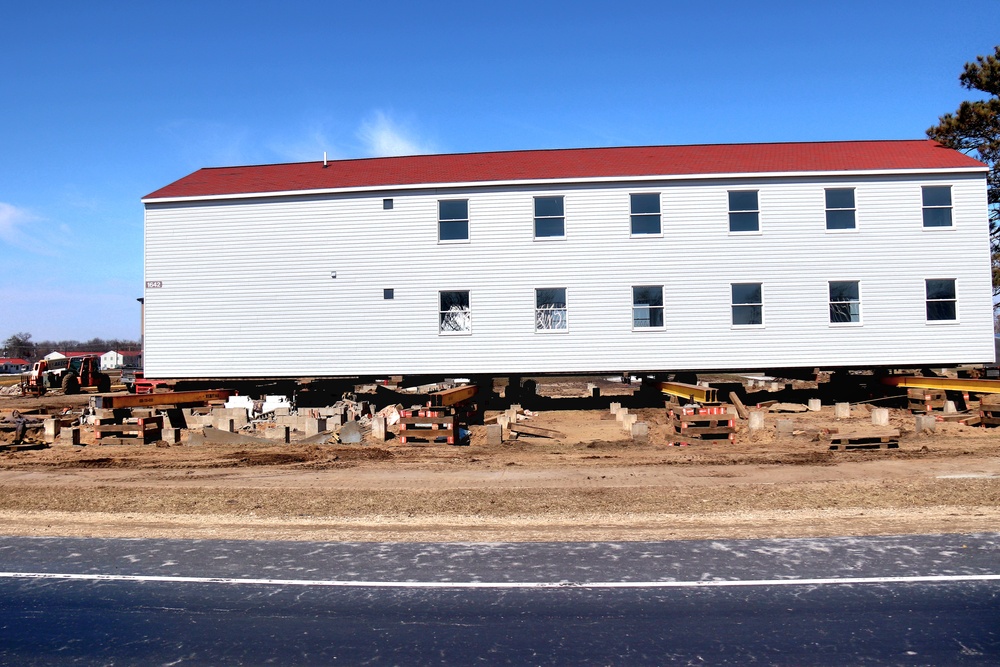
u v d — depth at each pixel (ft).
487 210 84.38
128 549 30.32
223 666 18.88
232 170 100.12
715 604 22.93
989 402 69.92
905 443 57.16
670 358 82.58
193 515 36.81
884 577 25.27
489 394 90.07
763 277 82.58
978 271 81.46
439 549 29.71
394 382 84.33
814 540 30.25
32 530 33.91
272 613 22.66
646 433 61.41
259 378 87.92
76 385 146.41
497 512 36.35
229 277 85.97
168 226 86.99
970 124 105.40
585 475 46.47
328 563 27.89
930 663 18.54
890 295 81.92
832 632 20.56
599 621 21.62
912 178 82.48
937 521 33.24
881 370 89.04
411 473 48.24
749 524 33.50
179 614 22.68
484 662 18.88
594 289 83.30
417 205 84.84
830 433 61.26
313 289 85.20
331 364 84.58
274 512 36.99
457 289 84.07
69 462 54.13
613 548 29.48
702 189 83.56
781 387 105.70
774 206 82.99
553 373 83.92
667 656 19.08
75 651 19.95
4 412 94.94
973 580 24.84
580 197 83.87
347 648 19.90
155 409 72.23
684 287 82.94
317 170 96.37
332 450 58.95
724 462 50.78
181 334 86.07
